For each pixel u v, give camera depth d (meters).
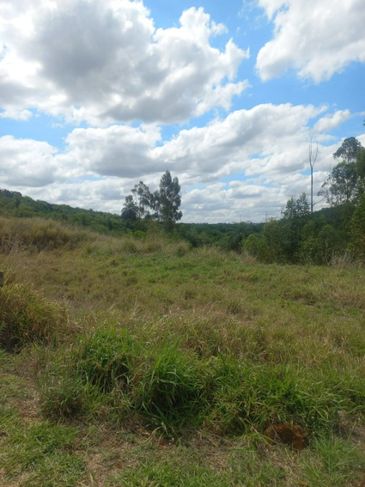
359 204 14.02
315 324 5.49
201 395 3.07
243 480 2.33
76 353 3.40
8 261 8.70
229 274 9.25
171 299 6.68
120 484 2.22
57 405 2.85
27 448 2.44
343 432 2.94
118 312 4.94
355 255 12.27
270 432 2.75
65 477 2.24
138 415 2.91
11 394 3.11
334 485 2.32
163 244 13.47
